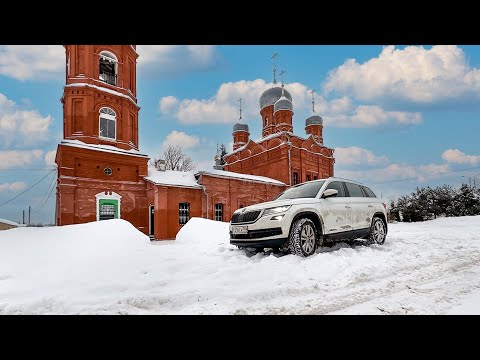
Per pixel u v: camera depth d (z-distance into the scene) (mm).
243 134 38906
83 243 5512
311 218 5879
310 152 30688
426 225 18734
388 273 4617
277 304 3260
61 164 16141
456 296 3371
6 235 5633
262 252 6023
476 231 11633
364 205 6941
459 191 24625
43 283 3818
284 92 35031
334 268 4652
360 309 3043
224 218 22156
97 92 17906
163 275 4406
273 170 29219
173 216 19250
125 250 5504
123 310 3062
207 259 5520
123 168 18641
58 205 17234
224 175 22281
